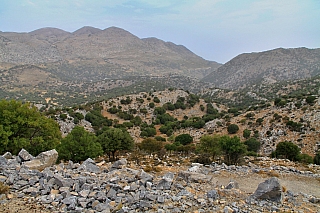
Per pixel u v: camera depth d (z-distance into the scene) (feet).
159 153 142.20
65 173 46.24
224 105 543.39
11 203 33.50
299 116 245.86
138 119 394.73
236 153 106.42
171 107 467.52
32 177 41.60
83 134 95.61
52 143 87.81
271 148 214.28
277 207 40.06
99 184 41.91
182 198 39.86
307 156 134.62
